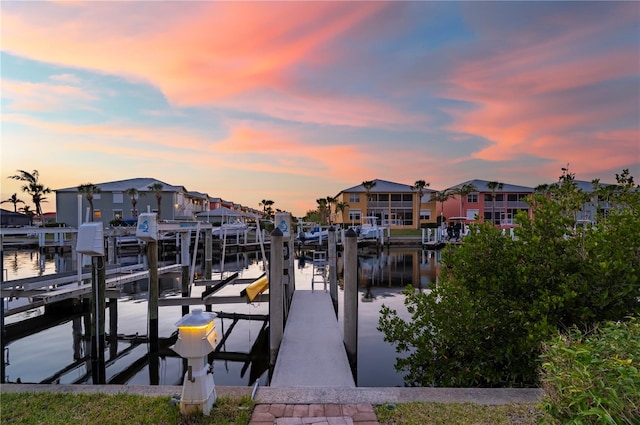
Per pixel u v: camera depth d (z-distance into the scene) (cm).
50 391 392
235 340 922
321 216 6594
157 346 834
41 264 2470
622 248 450
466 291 532
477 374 488
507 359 488
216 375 725
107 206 4441
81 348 849
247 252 3428
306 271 2277
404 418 331
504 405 355
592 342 232
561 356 228
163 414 336
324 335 700
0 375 689
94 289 720
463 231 3731
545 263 495
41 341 889
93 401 368
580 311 443
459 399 369
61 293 855
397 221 5331
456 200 5597
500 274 516
